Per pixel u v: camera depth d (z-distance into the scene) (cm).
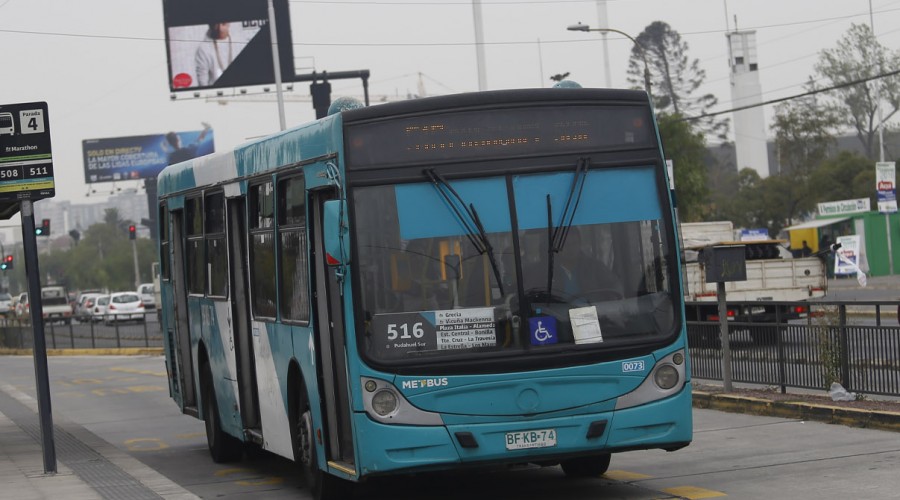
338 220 1016
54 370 4006
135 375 3441
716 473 1220
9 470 1525
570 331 1026
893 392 1541
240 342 1414
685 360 1047
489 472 1335
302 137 1149
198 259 1594
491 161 1045
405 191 1034
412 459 1005
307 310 1144
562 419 1019
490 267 1027
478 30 4081
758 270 3091
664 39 13388
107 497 1268
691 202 6562
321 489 1149
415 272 1023
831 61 10425
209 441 1611
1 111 1402
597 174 1054
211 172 1509
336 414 1094
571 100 1063
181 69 7562
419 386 1007
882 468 1176
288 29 7569
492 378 1012
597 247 1044
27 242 1437
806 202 8356
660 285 1051
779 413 1609
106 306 7950
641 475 1241
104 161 13300
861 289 5041
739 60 12425
